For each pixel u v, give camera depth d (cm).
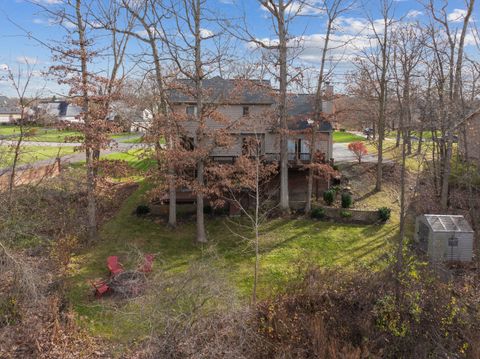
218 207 2130
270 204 2216
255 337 1100
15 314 1207
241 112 2569
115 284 1312
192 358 980
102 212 2139
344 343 1108
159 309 1030
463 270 1538
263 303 1257
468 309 1218
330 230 1947
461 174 2272
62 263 1509
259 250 1727
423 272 1291
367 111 2730
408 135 1588
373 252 1688
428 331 1140
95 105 1684
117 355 1060
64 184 2136
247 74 1889
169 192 2084
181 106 2262
